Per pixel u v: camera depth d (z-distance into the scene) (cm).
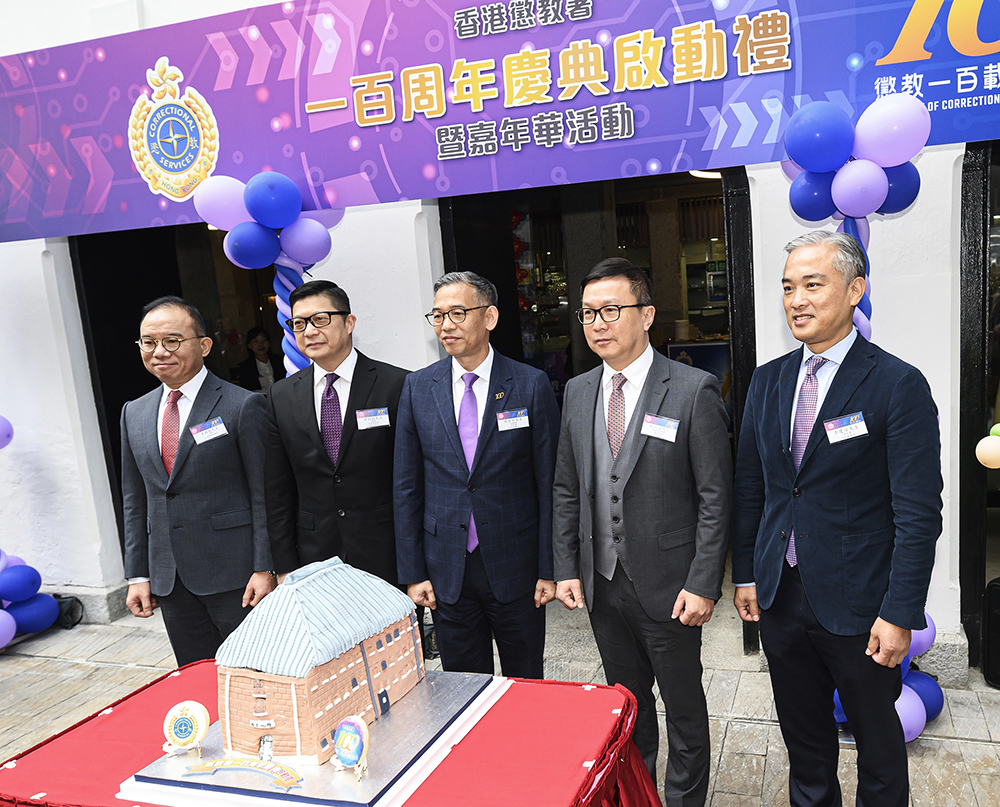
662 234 714
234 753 144
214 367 551
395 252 350
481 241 388
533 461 234
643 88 282
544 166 301
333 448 252
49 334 399
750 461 211
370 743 143
